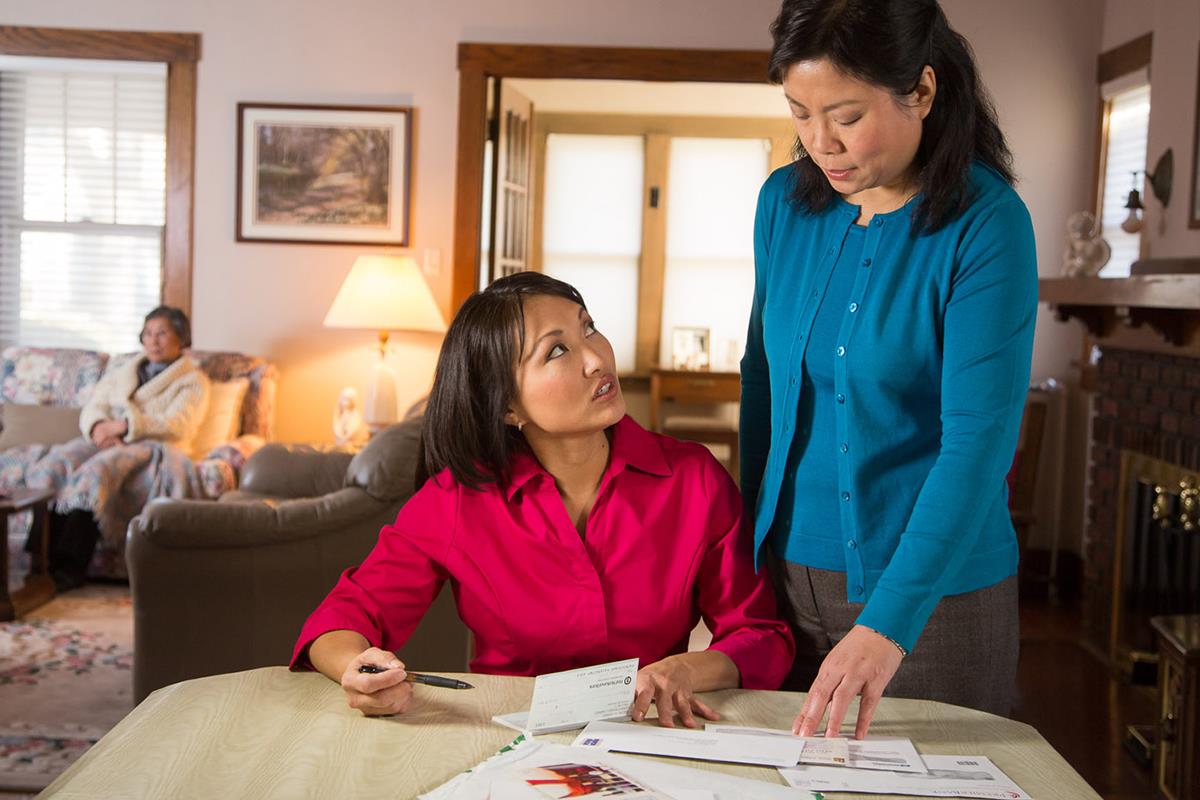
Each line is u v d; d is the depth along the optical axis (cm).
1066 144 554
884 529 154
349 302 542
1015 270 143
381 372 551
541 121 776
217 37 579
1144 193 467
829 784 121
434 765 126
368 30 573
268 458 438
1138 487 423
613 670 139
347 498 325
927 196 144
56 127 612
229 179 584
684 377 755
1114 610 432
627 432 165
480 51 568
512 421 158
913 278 148
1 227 618
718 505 166
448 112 574
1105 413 455
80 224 615
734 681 151
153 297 621
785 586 165
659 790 116
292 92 577
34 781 291
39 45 581
